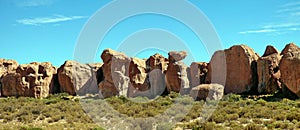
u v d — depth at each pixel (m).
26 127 23.30
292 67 34.84
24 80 46.09
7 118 29.02
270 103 30.80
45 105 34.75
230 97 35.31
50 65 49.06
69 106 31.78
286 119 23.75
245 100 33.19
